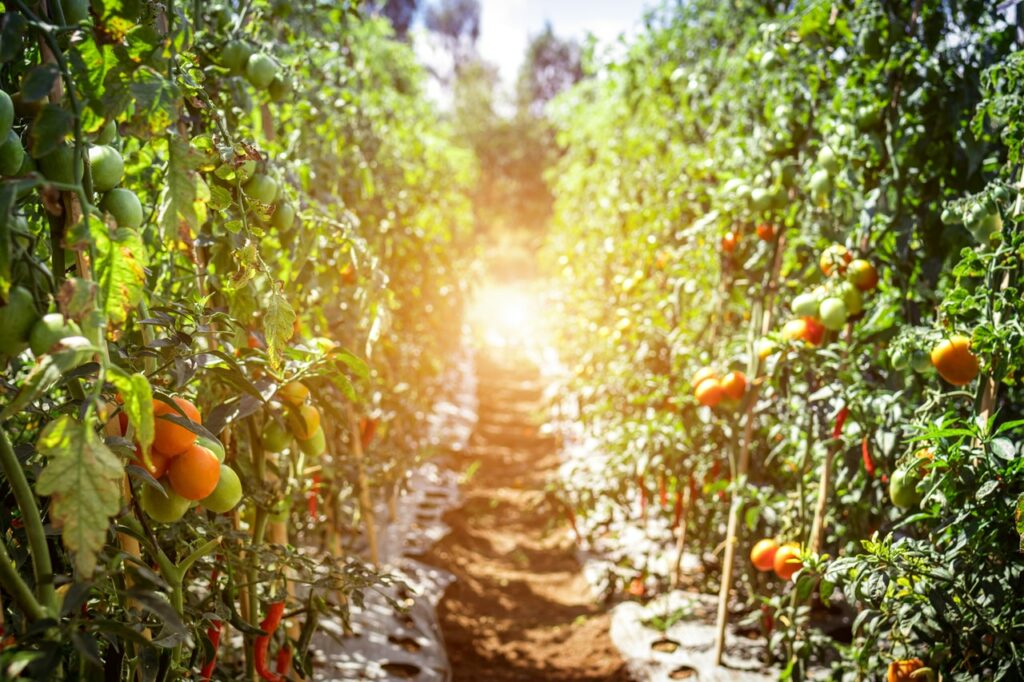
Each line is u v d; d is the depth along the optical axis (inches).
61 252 45.9
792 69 113.5
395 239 186.1
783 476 131.8
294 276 83.2
